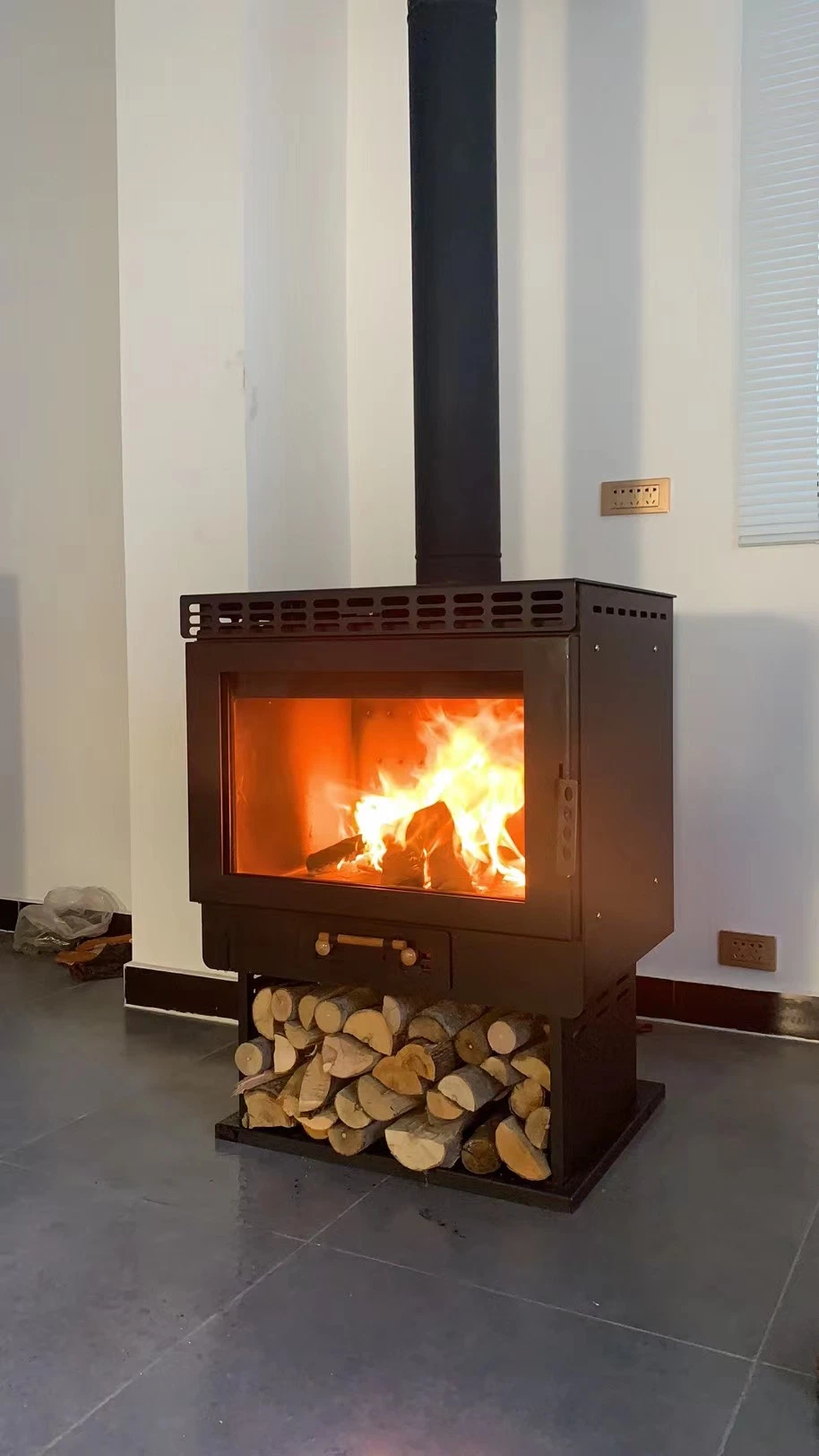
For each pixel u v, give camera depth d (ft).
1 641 11.51
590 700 5.73
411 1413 4.33
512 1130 5.99
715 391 8.29
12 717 11.53
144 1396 4.44
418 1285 5.18
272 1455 4.11
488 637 5.75
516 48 8.74
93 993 9.57
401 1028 6.30
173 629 8.70
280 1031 6.68
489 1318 4.92
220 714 6.59
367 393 9.59
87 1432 4.24
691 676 8.46
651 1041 8.25
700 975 8.56
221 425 8.36
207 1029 8.63
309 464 9.11
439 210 6.74
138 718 8.91
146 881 9.07
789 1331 4.82
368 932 6.23
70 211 10.71
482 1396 4.42
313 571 9.19
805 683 8.14
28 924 10.96
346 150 9.51
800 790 8.19
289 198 8.75
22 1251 5.49
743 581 8.28
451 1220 5.77
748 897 8.38
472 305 6.78
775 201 8.07
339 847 6.67
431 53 6.69
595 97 8.52
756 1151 6.49
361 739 6.63
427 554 6.93
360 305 9.57
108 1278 5.25
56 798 11.35
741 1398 4.40
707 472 8.34
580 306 8.68
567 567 8.82
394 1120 6.35
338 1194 6.06
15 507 11.33
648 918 6.68
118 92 8.60
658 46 8.30
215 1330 4.86
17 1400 4.42
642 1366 4.59
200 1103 7.25
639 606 6.45
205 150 8.29
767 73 8.05
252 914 6.59
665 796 6.93
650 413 8.49
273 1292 5.13
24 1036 8.49
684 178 8.29
